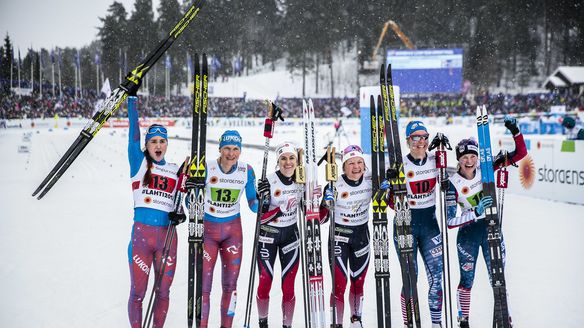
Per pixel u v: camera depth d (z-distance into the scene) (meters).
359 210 4.21
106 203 10.91
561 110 27.88
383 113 4.10
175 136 35.31
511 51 61.00
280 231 4.23
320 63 74.50
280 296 5.24
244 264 6.32
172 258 3.94
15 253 6.80
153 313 4.00
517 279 5.55
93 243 7.35
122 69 63.91
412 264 3.88
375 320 4.54
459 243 4.24
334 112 50.75
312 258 3.95
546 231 7.78
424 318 4.56
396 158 3.98
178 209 3.95
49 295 5.17
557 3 60.88
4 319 4.53
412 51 34.75
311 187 4.01
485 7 60.94
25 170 17.12
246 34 75.69
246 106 52.53
